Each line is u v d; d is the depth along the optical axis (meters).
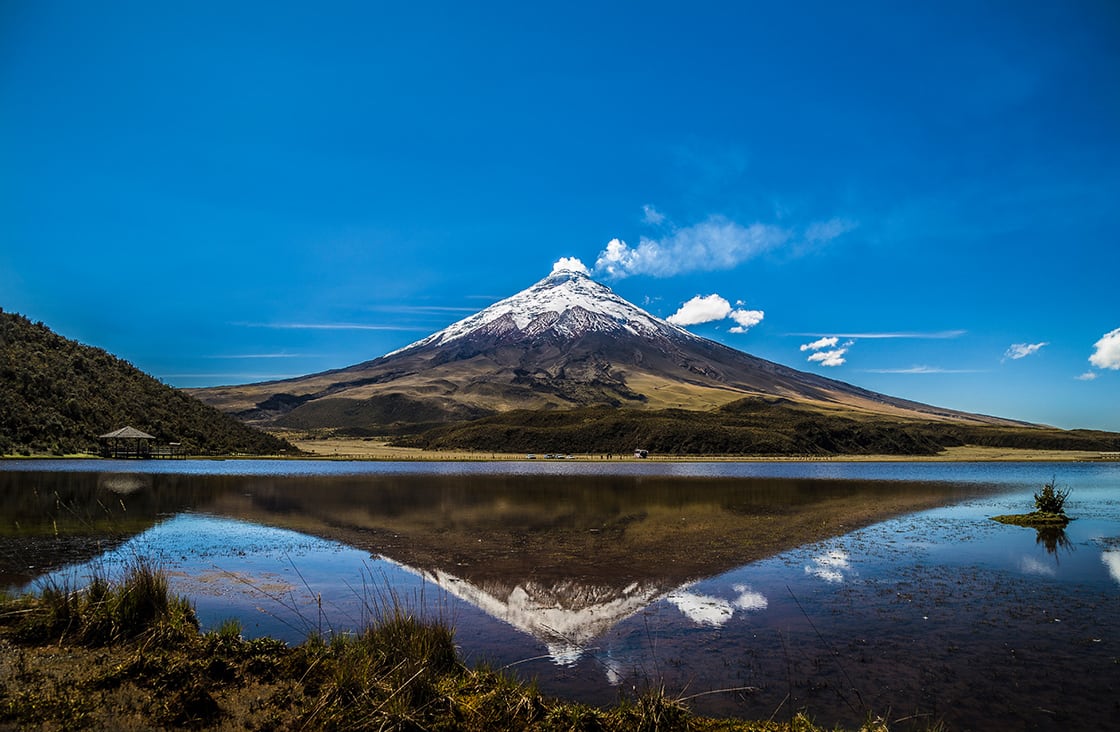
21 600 11.10
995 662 10.55
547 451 126.44
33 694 7.23
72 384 81.25
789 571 17.75
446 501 35.41
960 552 20.94
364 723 6.99
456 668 9.05
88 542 19.94
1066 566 18.66
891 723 8.29
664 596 14.93
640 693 9.15
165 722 6.69
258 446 98.50
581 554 20.05
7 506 27.84
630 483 50.97
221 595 14.16
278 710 7.22
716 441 122.81
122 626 9.92
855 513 32.25
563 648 11.20
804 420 144.00
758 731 7.58
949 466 94.19
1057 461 115.56
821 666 10.34
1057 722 8.38
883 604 14.28
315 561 18.31
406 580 16.19
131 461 70.50
